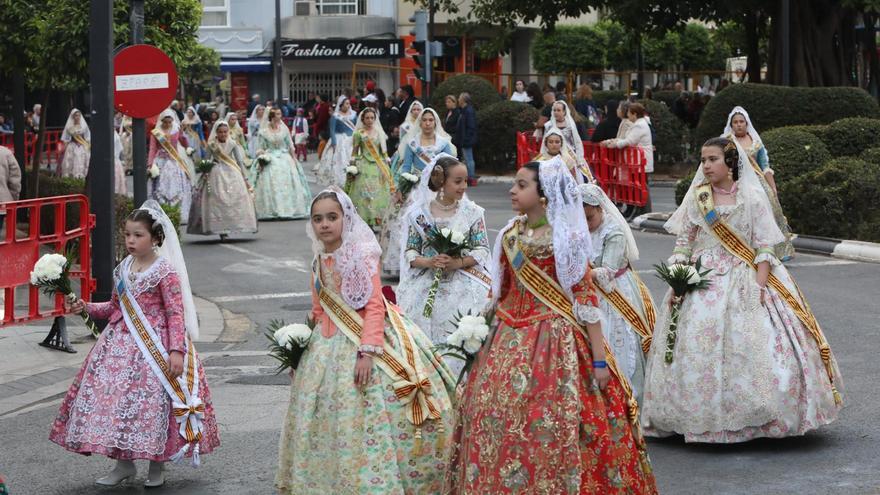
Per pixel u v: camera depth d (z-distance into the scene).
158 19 17.48
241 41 46.44
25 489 7.30
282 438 6.46
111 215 11.41
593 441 5.89
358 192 18.16
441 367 6.59
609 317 8.05
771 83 28.98
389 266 14.33
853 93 23.98
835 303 12.30
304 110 43.19
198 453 7.11
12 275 10.54
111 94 11.34
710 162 7.88
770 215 7.82
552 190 5.97
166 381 7.02
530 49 49.78
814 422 7.64
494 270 6.22
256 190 21.28
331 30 46.44
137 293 7.10
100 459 7.95
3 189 15.09
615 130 21.09
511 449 5.84
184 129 28.02
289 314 12.96
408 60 46.72
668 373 7.79
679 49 49.16
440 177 8.59
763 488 6.93
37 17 17.02
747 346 7.63
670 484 7.03
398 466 6.24
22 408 9.30
